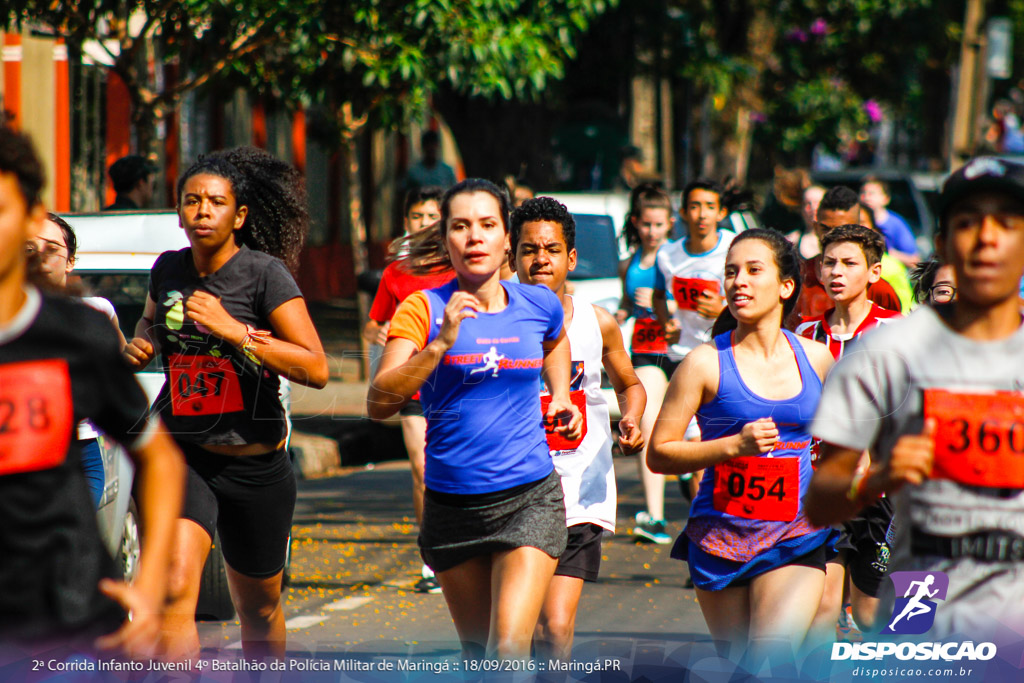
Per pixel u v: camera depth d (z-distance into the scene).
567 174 69.81
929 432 10.12
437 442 13.98
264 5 33.47
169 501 10.41
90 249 22.28
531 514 13.94
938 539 10.37
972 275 10.02
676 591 23.00
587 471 16.12
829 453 10.88
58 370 9.62
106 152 52.00
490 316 13.84
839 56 87.94
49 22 35.28
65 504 9.71
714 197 27.02
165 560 10.25
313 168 80.06
